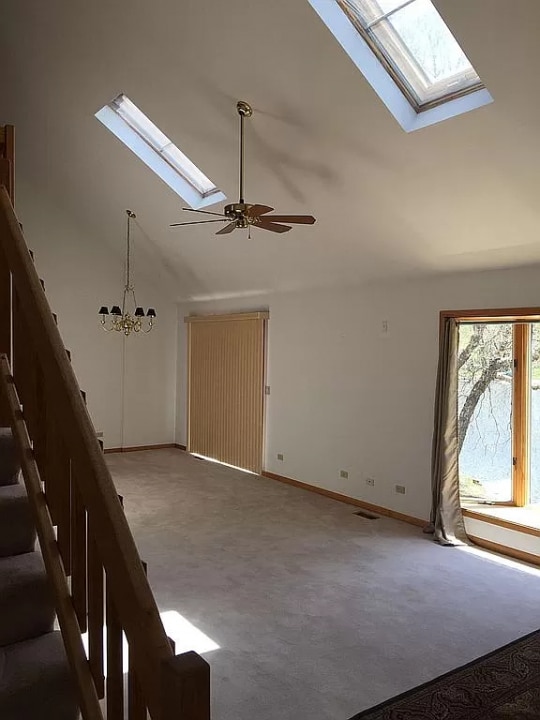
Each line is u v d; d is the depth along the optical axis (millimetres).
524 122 3477
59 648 1755
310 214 5406
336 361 6590
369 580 4355
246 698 2885
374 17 3562
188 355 9195
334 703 2854
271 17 3688
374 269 5836
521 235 4379
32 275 1850
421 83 3822
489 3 2959
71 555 1733
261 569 4539
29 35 5016
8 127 2717
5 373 2252
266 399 7672
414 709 2809
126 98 5445
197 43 4172
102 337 8844
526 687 2994
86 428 1499
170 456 8883
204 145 5164
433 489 5324
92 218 7910
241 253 6824
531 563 4730
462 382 5469
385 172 4434
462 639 3492
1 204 2082
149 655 1195
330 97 4023
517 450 5113
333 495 6625
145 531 5383
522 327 5020
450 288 5359
